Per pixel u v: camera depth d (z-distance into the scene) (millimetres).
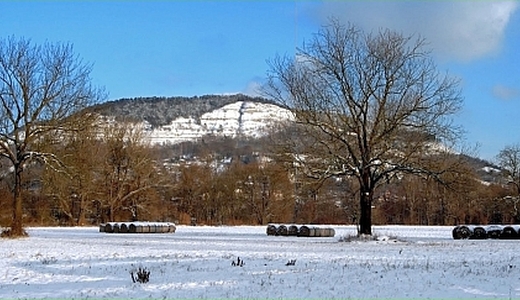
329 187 62188
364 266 20578
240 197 90000
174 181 87188
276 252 28094
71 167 43594
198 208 89875
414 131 39344
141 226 53938
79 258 24750
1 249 29656
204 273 18672
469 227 45281
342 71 39812
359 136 39906
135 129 77688
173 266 20844
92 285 16672
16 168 41312
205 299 13883
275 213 88312
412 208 85812
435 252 28859
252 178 88938
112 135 75188
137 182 77375
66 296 14750
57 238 40844
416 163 39531
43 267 21297
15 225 41062
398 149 39750
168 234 50938
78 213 75250
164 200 86438
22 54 40969
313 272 18734
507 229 44625
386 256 26062
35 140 42406
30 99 41219
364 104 39844
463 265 20875
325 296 14141
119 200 76250
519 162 82688
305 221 85750
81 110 43531
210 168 91500
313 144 40406
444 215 83938
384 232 55250
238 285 16078
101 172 73750
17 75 40844
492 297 13906
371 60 39781
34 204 72750
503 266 20234
